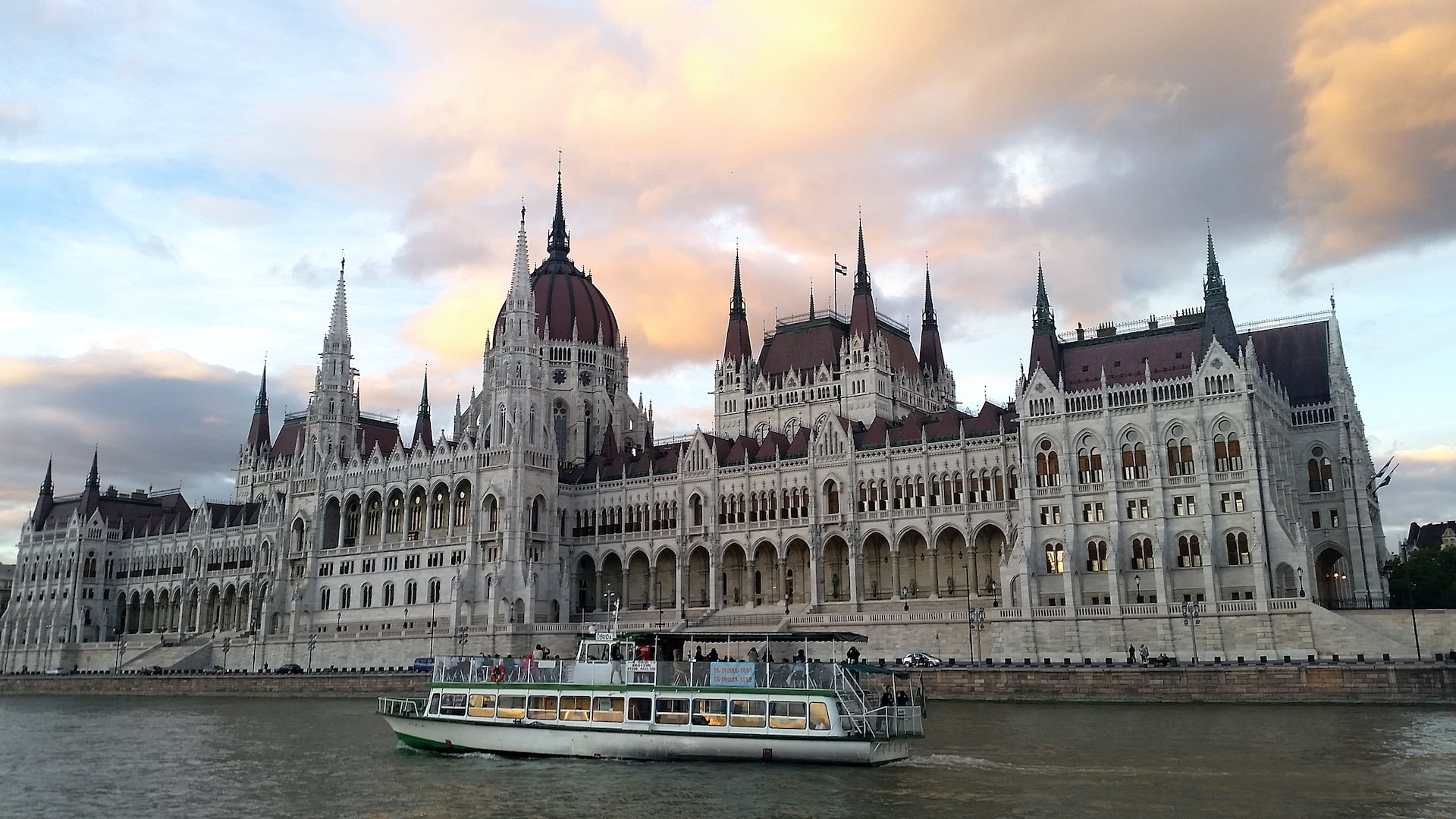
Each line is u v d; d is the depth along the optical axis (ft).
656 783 197.06
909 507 468.34
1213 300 420.77
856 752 207.62
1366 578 426.92
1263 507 383.24
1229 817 160.15
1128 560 405.80
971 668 346.95
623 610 532.32
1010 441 445.37
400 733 253.44
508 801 184.14
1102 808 167.32
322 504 610.65
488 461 550.77
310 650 554.87
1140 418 411.13
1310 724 257.34
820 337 580.30
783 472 503.61
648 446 652.07
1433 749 214.90
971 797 178.19
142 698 493.36
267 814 181.06
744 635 232.32
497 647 504.84
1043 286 469.16
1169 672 320.70
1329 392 445.78
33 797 203.31
